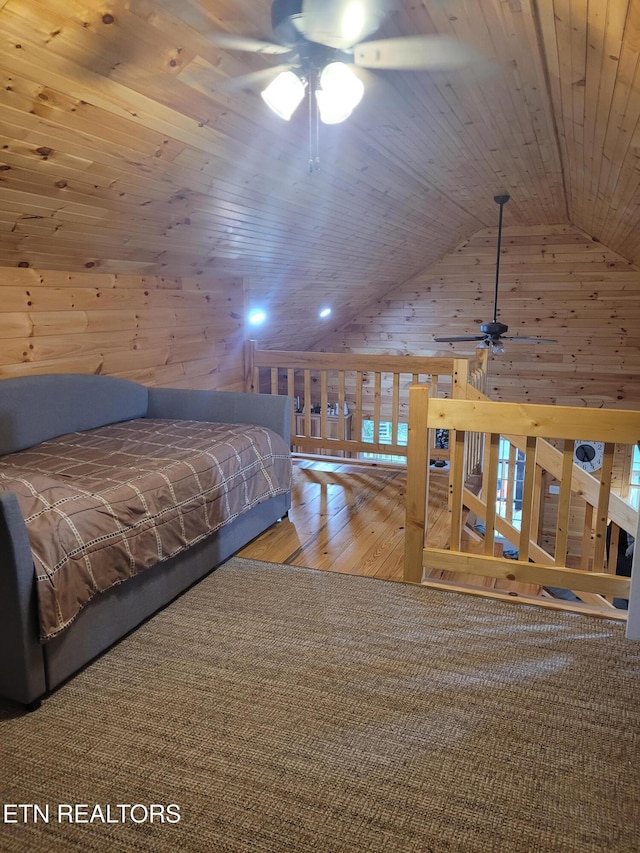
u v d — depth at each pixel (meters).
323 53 1.91
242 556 3.05
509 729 1.82
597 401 7.03
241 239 3.98
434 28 1.94
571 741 1.77
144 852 1.42
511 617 2.46
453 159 3.70
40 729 1.82
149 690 2.00
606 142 2.68
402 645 2.26
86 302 3.45
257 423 3.55
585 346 6.94
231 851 1.42
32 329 3.13
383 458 7.34
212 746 1.75
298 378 7.97
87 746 1.75
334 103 1.94
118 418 3.61
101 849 1.43
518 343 7.14
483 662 2.15
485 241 7.03
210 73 2.18
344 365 4.63
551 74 2.21
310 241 4.60
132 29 1.84
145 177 2.72
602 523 2.44
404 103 2.66
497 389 7.40
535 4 1.68
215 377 4.73
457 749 1.74
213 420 3.68
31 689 1.87
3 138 2.06
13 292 3.01
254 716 1.87
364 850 1.43
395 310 7.61
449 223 5.85
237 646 2.25
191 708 1.91
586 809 1.54
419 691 1.99
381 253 5.82
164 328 4.11
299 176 3.37
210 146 2.70
